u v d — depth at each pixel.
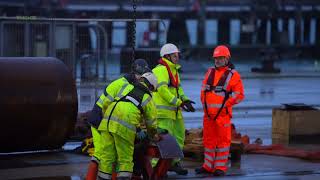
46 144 30.91
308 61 123.31
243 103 56.44
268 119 46.50
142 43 92.25
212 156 27.00
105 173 22.64
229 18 141.25
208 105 26.69
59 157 30.98
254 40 133.00
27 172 27.36
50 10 121.50
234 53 129.12
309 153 30.72
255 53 129.12
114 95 22.52
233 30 140.88
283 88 70.75
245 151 32.25
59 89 30.41
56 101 30.17
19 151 30.98
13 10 120.19
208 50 123.62
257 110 51.91
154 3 145.75
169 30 135.38
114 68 65.88
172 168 26.81
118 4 133.00
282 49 130.88
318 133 37.34
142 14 117.38
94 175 23.14
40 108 29.84
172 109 26.44
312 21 142.25
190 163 29.56
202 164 29.23
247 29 126.19
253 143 34.38
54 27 50.03
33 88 29.88
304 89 69.75
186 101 26.52
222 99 26.45
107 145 22.53
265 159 30.56
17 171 27.56
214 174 26.70
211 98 26.58
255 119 46.50
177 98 26.45
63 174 26.94
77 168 28.22
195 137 31.11
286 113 36.69
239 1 150.50
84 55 51.34
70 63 50.28
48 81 30.31
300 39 135.00
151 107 22.34
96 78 45.41
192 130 31.95
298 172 27.53
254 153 32.19
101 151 22.66
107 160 22.59
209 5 150.62
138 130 22.66
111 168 22.69
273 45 129.75
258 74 90.62
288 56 130.75
